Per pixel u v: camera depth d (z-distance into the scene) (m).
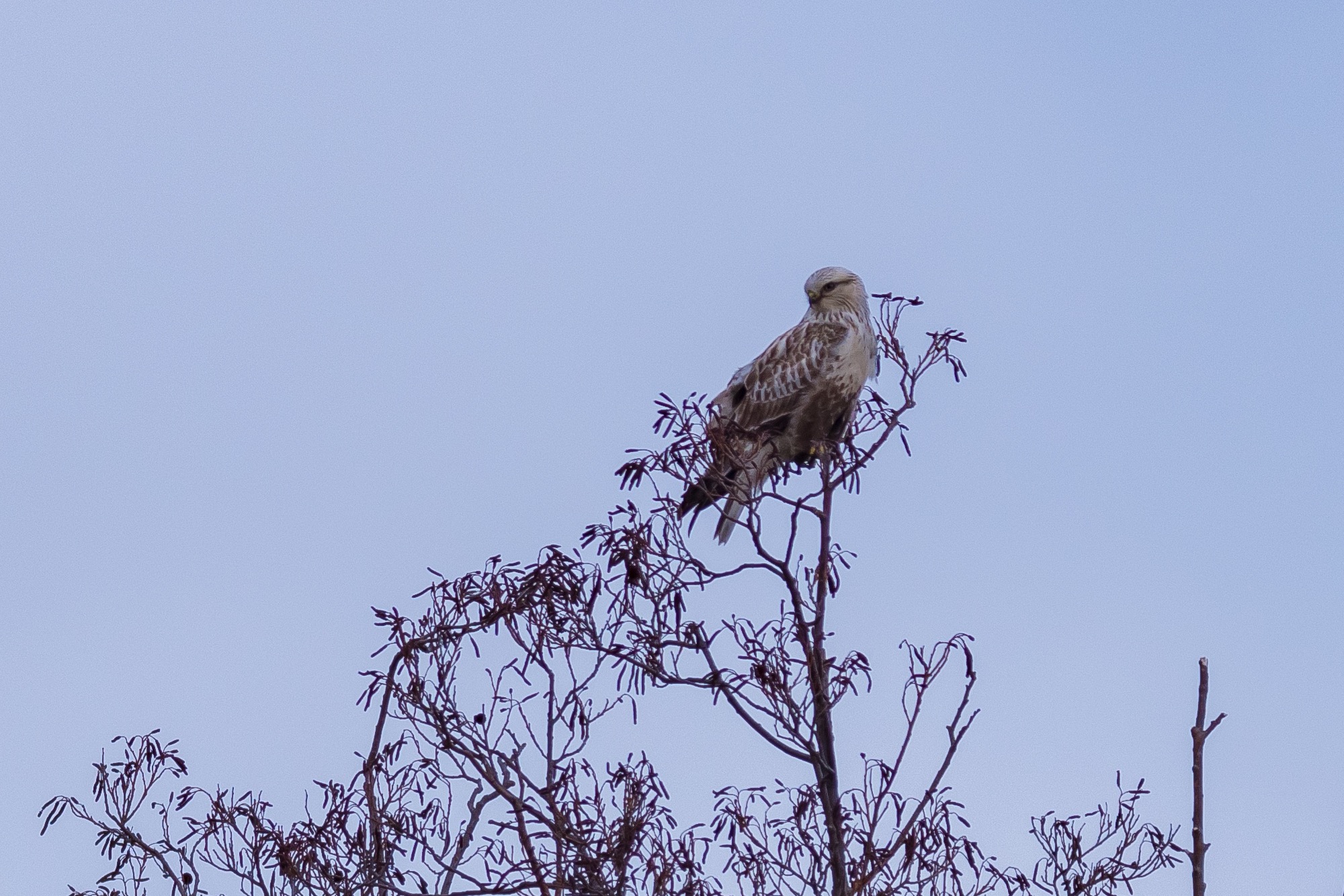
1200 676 9.84
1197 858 9.53
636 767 10.99
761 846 11.02
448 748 11.09
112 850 11.55
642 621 11.17
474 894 10.77
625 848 10.60
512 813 10.88
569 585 11.12
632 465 11.41
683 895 10.73
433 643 11.30
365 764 11.41
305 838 11.39
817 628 11.37
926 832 10.97
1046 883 11.41
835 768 11.14
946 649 11.42
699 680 11.16
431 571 11.40
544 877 10.70
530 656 11.14
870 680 11.31
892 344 12.88
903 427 12.73
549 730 11.06
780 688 11.10
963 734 11.20
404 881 11.18
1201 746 9.70
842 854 10.91
